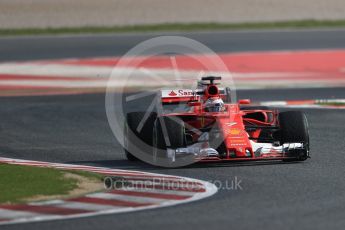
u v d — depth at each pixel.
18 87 88.19
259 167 40.53
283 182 36.44
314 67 106.69
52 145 50.81
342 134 52.59
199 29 153.62
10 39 136.25
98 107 70.12
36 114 65.94
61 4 166.75
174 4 173.62
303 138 41.41
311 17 170.25
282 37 139.62
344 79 95.38
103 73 99.50
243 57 115.19
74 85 89.62
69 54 118.50
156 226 28.09
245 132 40.91
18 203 32.31
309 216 29.41
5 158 46.06
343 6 178.50
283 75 99.44
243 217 29.34
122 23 157.38
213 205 31.53
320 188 34.94
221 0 178.88
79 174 38.59
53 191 34.50
